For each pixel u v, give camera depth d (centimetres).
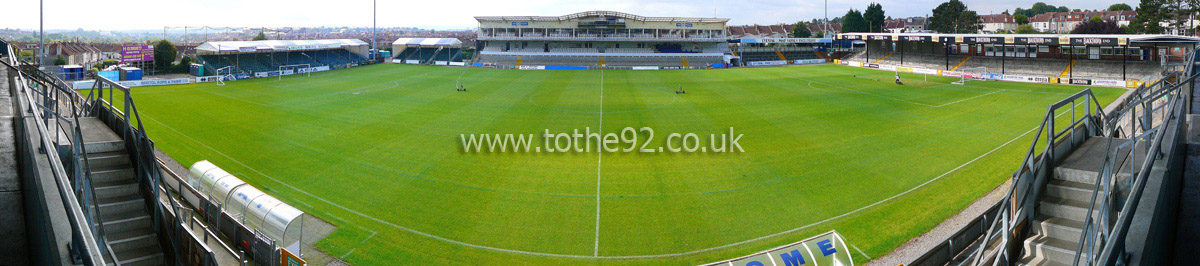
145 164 1533
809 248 1734
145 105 5959
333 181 3150
